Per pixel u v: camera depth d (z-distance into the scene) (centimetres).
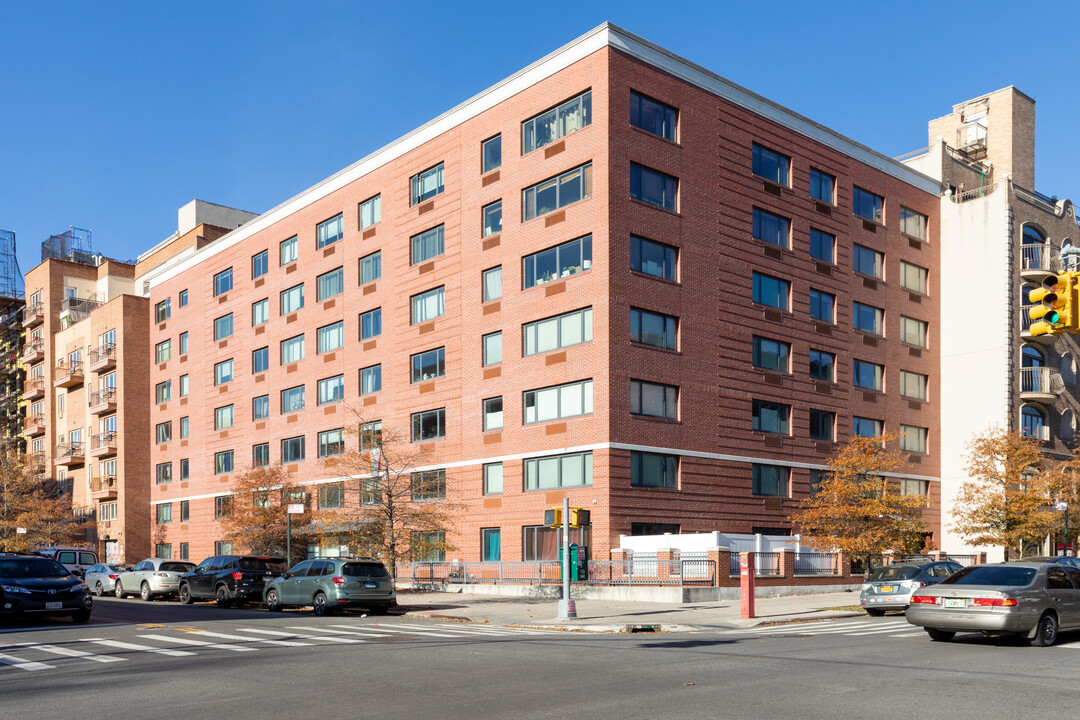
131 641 1897
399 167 4631
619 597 3191
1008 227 4962
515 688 1236
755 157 4203
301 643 1848
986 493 4041
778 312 4188
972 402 4972
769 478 4078
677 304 3766
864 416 4588
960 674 1331
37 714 1080
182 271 6425
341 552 4656
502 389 3938
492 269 4075
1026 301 5081
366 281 4825
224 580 3175
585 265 3634
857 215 4684
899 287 4897
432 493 4200
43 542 6234
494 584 3600
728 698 1141
